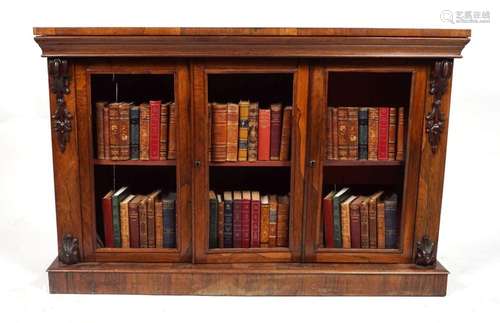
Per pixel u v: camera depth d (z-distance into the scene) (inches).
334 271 116.4
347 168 126.6
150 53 108.7
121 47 108.4
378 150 117.4
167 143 116.3
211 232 119.6
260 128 116.4
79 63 110.9
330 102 119.9
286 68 111.4
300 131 114.0
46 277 124.4
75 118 112.9
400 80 117.3
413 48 109.3
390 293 117.7
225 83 119.5
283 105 117.7
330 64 111.7
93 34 107.4
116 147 115.9
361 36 108.4
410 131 114.3
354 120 116.6
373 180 126.7
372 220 120.8
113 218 119.5
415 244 118.7
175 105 113.0
